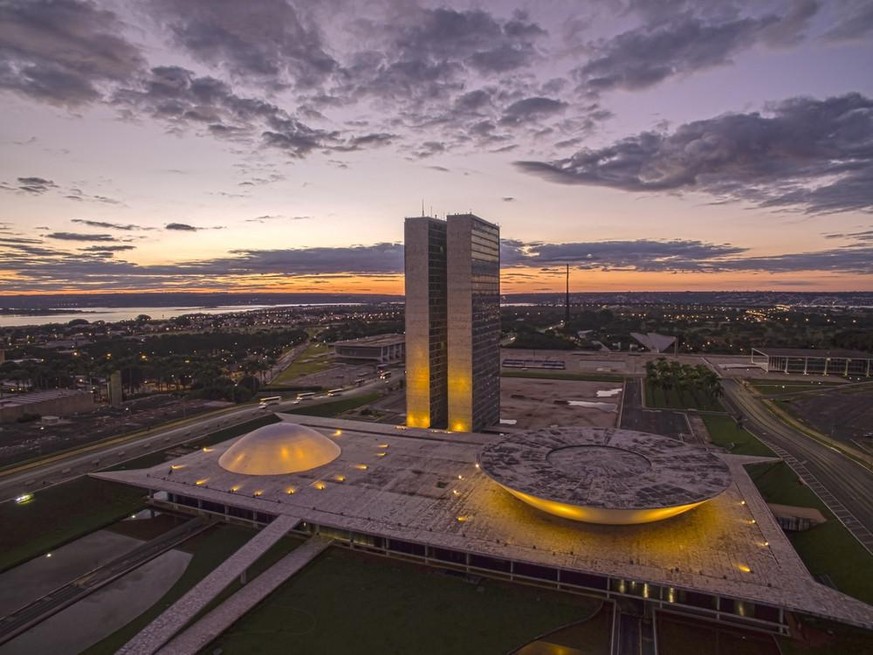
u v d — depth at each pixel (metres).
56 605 66.25
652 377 174.75
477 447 109.50
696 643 57.09
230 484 90.44
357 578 69.62
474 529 73.25
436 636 58.09
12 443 124.38
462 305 128.62
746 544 68.62
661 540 69.75
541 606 63.34
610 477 75.38
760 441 125.12
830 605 55.81
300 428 105.00
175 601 66.25
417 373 133.62
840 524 80.56
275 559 73.69
